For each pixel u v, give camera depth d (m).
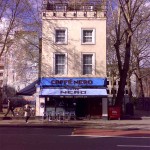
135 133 21.86
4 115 36.22
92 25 34.12
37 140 17.48
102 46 34.00
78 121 31.11
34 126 26.59
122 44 49.53
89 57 34.12
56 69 34.03
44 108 33.44
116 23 40.59
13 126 26.69
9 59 52.12
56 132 22.23
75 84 33.41
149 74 62.31
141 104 57.62
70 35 34.12
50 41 34.09
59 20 34.22
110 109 33.44
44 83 33.50
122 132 22.50
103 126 26.52
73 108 33.38
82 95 32.28
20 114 37.53
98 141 17.39
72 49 33.97
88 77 33.62
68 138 18.62
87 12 34.19
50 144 15.94
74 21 34.19
